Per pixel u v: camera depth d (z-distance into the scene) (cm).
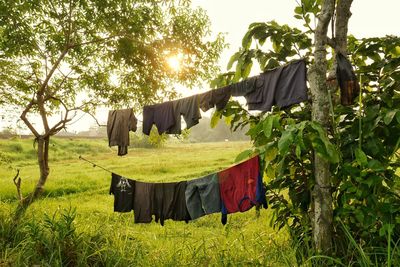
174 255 451
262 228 660
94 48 664
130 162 2466
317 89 375
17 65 641
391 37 407
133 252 474
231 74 473
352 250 381
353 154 375
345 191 371
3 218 528
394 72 395
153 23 649
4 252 437
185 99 432
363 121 368
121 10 608
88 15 589
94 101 655
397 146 358
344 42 398
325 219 371
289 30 439
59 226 445
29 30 570
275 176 448
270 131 334
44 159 586
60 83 659
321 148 323
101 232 504
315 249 379
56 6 589
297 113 439
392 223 337
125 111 490
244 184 393
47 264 399
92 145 3566
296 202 425
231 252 454
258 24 430
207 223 786
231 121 489
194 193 430
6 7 529
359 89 367
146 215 470
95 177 1600
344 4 398
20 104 668
